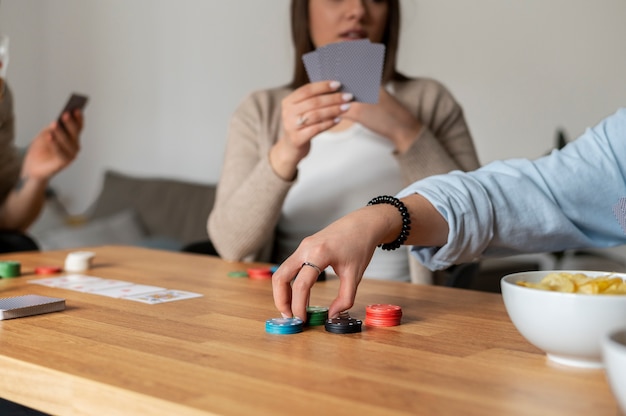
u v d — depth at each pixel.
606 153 1.21
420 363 0.81
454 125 2.22
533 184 1.17
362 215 1.02
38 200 2.54
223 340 0.91
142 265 1.61
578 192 1.18
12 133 2.63
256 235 1.90
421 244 1.10
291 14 2.21
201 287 1.32
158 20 4.53
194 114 4.46
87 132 4.86
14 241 2.23
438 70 3.74
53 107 4.91
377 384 0.73
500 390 0.72
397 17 2.18
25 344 0.88
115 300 1.18
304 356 0.83
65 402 0.76
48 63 4.90
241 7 4.24
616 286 0.79
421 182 1.14
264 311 1.10
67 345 0.88
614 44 3.35
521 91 3.56
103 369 0.77
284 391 0.70
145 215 4.24
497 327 1.00
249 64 4.25
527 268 2.66
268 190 1.86
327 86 1.73
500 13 3.57
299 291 0.97
